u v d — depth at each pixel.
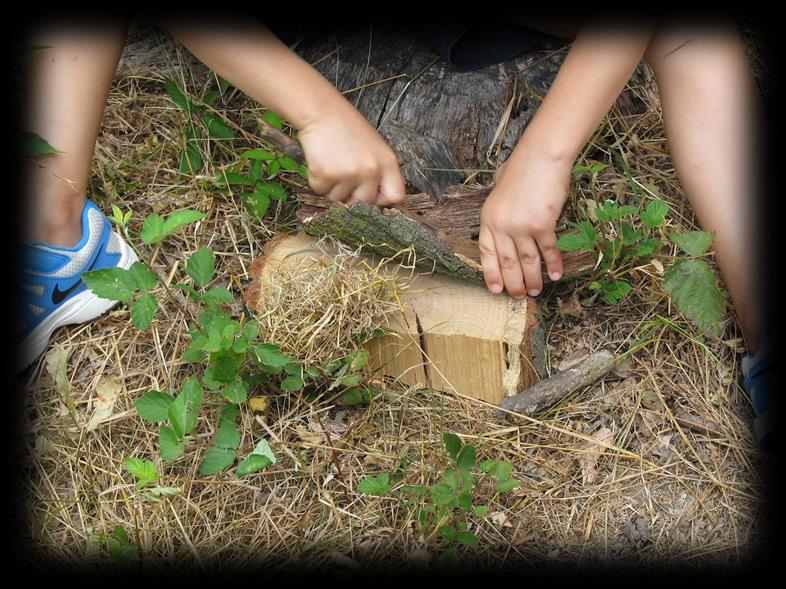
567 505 1.09
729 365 1.15
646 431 1.12
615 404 1.13
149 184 1.26
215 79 1.31
